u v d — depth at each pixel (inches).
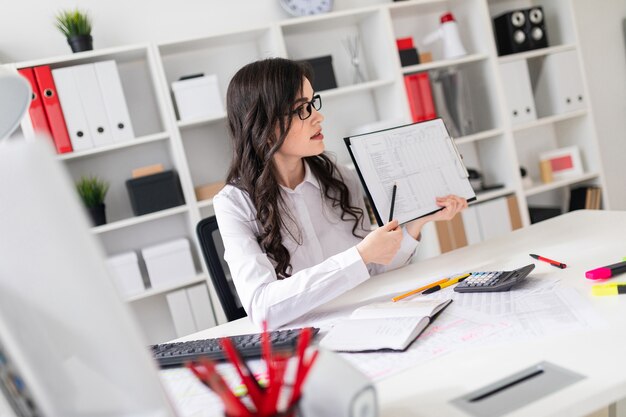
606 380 26.4
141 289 98.5
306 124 56.9
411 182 54.2
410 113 112.1
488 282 43.6
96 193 98.8
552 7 130.4
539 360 29.8
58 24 101.3
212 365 21.3
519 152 135.3
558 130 136.3
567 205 136.4
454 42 115.9
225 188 60.2
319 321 45.3
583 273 43.2
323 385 22.7
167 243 101.0
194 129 110.8
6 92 30.4
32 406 18.5
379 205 51.8
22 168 16.8
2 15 99.1
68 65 98.8
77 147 95.0
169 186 100.4
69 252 17.3
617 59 143.6
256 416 20.3
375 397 22.5
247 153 58.8
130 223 97.7
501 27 126.2
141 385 18.4
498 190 118.9
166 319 109.8
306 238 61.9
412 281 52.4
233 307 61.4
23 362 18.1
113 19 105.7
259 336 40.3
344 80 120.3
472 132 117.6
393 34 111.4
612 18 142.6
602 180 127.7
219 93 101.3
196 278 100.8
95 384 18.5
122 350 18.1
